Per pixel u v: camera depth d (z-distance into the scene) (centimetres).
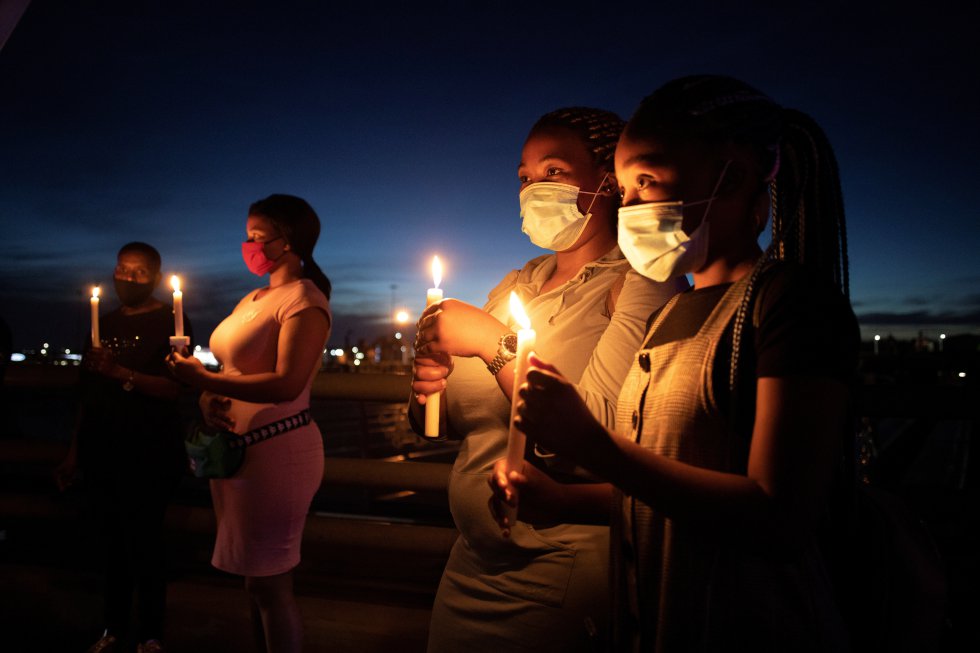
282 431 254
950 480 717
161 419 309
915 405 276
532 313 174
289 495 253
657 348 119
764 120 115
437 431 169
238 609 327
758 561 106
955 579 266
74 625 355
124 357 308
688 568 108
